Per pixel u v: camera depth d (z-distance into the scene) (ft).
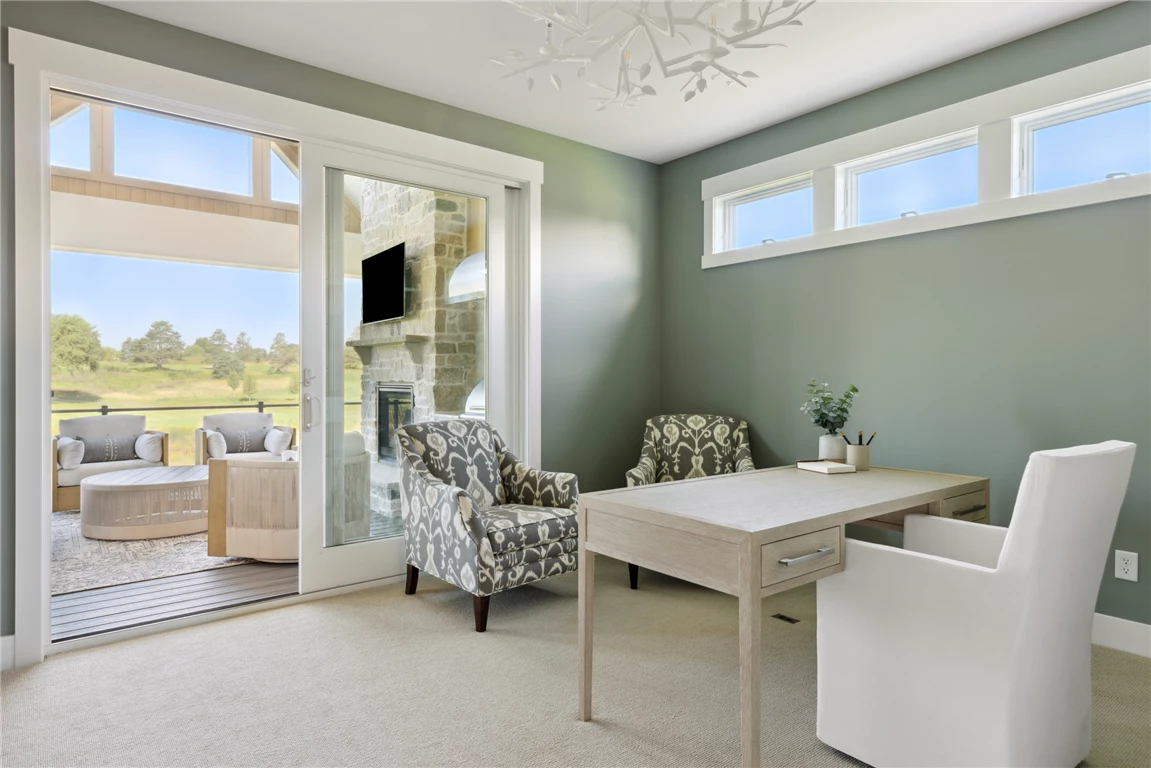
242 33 9.23
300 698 7.06
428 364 11.77
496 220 12.58
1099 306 8.60
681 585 11.24
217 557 13.05
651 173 14.84
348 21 8.93
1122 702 7.03
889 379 10.85
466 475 10.66
